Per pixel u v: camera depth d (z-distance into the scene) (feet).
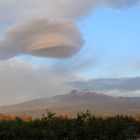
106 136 66.80
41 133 60.64
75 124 64.59
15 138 58.90
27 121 62.75
